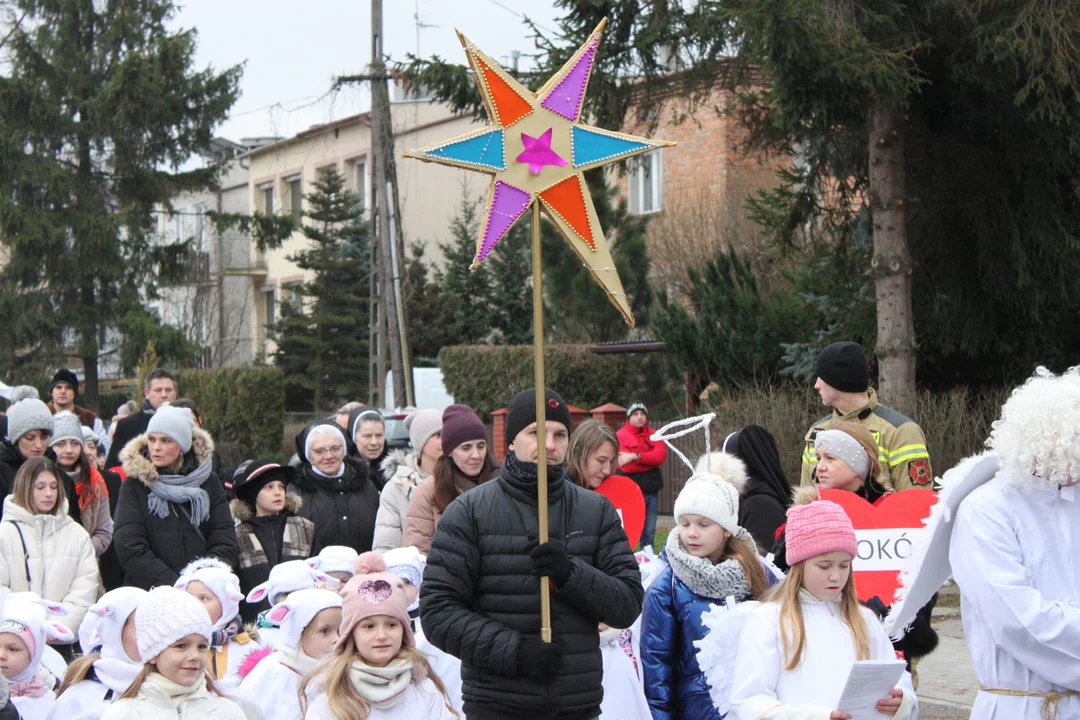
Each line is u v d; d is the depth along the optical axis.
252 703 4.56
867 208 14.55
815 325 15.95
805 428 14.05
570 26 13.48
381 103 23.25
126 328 30.69
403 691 4.44
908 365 12.90
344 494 7.25
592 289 22.33
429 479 6.07
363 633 4.38
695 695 4.60
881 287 12.98
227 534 6.71
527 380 22.47
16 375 30.67
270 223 33.44
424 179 36.44
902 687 3.96
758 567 4.70
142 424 9.30
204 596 5.44
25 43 30.72
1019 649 3.48
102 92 30.34
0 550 6.43
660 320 16.72
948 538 3.90
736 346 15.81
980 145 13.72
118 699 4.27
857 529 5.01
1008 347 14.43
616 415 17.77
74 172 30.98
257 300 42.75
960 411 13.11
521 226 30.95
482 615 3.98
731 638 4.12
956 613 10.13
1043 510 3.56
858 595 4.98
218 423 28.28
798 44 11.16
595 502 4.21
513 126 4.24
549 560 3.80
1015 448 3.53
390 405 23.77
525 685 3.83
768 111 13.86
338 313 35.50
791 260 17.94
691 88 13.77
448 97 13.84
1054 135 12.77
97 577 6.71
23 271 30.19
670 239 25.11
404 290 23.98
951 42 12.42
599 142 4.32
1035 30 11.54
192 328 37.38
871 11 11.91
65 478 7.23
